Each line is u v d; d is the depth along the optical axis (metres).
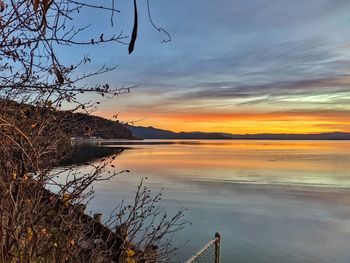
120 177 48.53
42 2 1.68
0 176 2.86
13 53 1.93
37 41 1.92
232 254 17.45
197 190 38.75
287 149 189.88
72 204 3.49
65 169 3.58
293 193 38.56
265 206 30.41
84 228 3.67
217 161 89.94
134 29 1.64
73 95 2.86
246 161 91.88
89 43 2.00
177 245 16.67
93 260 3.60
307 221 25.09
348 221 25.27
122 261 3.82
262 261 16.61
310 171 65.38
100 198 28.34
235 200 33.06
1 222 2.94
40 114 3.16
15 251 3.11
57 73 1.99
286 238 20.44
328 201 33.78
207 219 24.03
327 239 20.52
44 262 3.19
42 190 3.24
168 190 37.84
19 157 2.99
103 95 2.88
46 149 3.21
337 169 69.88
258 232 21.52
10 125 2.22
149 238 4.61
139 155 114.00
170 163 79.62
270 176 55.75
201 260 9.75
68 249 3.28
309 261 16.91
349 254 17.84
